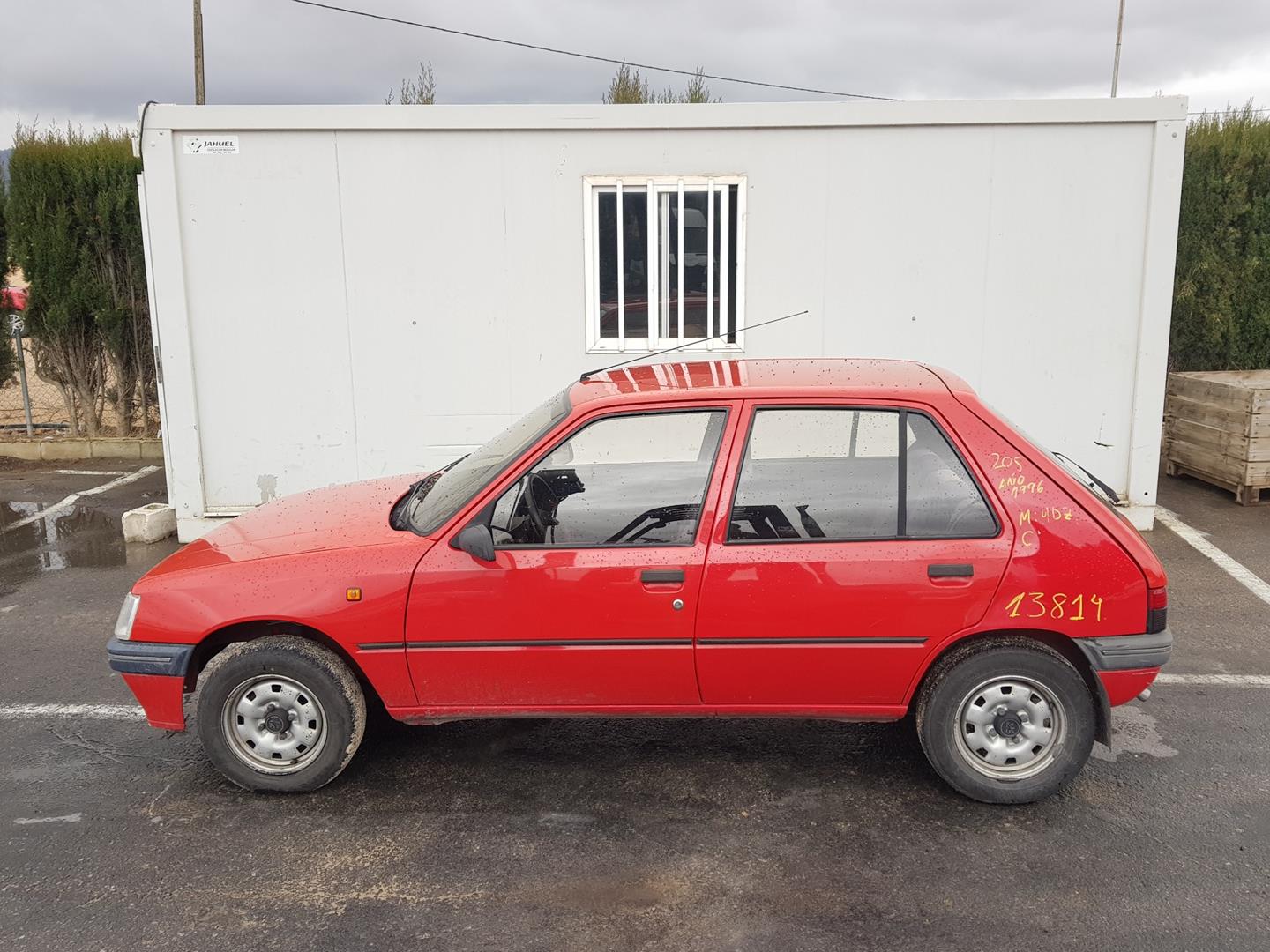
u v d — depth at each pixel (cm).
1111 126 775
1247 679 549
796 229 796
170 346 802
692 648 407
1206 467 962
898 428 407
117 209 1170
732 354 816
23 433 1278
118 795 437
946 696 407
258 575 418
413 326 811
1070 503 402
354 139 783
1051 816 411
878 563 398
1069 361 810
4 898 363
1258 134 1112
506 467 416
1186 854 383
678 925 344
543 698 420
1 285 1227
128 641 424
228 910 355
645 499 410
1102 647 399
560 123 781
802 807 420
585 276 804
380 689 420
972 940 335
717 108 777
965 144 780
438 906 355
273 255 797
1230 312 1134
